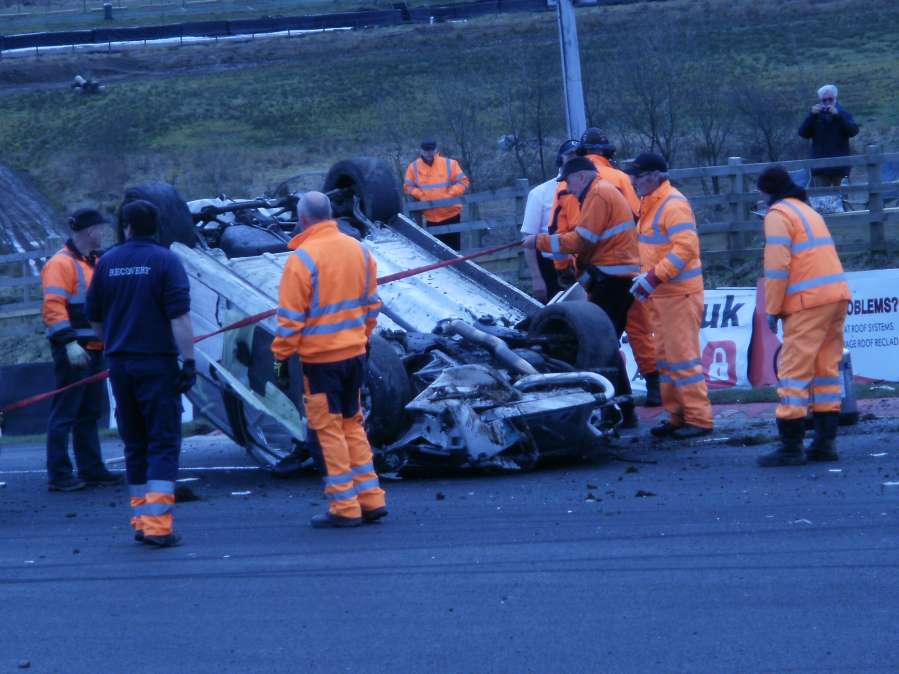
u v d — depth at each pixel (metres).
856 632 7.62
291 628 8.27
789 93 56.56
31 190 66.75
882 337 22.20
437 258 17.52
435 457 14.29
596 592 8.73
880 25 73.81
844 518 10.65
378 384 13.96
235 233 17.16
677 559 9.52
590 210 16.36
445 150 53.41
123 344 10.96
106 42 102.12
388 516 12.02
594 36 67.38
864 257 28.09
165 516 11.05
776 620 7.92
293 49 93.81
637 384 22.23
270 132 71.62
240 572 9.88
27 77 92.19
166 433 11.07
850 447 14.80
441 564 9.77
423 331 15.88
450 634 7.97
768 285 13.73
